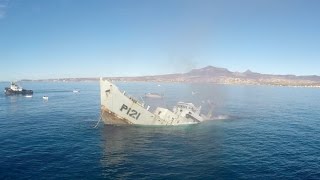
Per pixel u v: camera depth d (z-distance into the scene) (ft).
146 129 223.51
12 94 630.74
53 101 489.67
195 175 127.65
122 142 183.93
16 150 163.22
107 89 220.23
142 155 156.15
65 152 159.94
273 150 169.07
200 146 176.45
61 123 252.83
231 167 138.00
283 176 127.34
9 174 125.29
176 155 156.76
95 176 124.77
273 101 517.14
